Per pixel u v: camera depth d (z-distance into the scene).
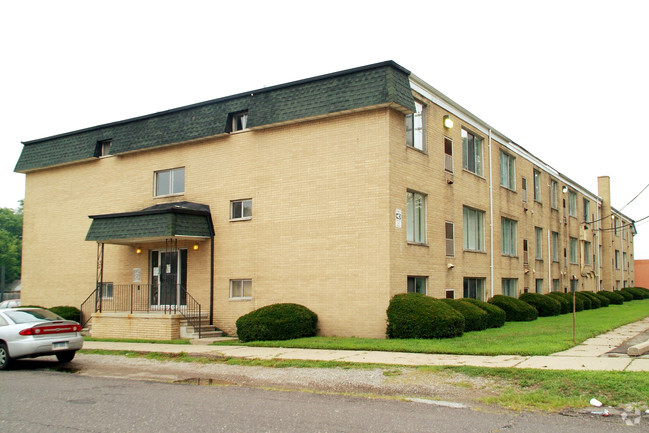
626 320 22.11
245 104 19.75
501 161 27.22
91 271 23.14
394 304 16.36
